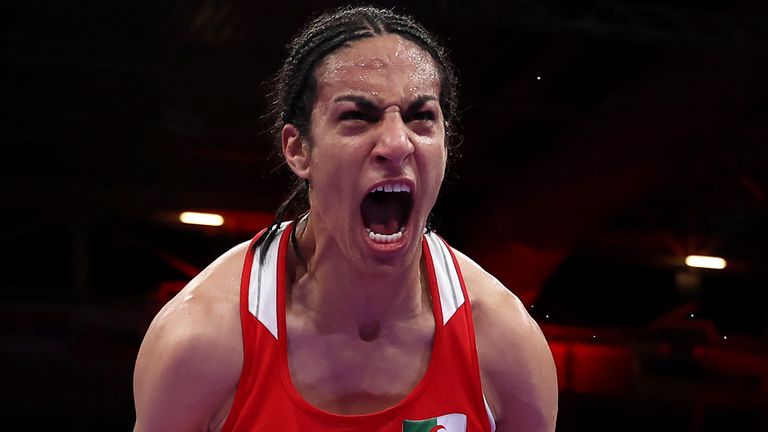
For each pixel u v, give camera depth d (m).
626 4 8.78
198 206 11.86
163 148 11.05
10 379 8.67
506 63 10.01
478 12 8.34
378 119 1.64
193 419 1.78
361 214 1.68
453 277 1.89
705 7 9.41
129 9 8.78
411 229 1.70
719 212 12.78
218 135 10.79
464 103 10.58
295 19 8.74
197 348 1.74
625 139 10.69
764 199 11.68
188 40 9.26
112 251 12.22
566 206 11.46
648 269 13.78
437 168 1.67
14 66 9.52
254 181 11.80
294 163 1.79
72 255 11.42
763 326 13.02
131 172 11.52
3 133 10.63
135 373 1.84
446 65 1.82
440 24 8.82
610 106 10.50
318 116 1.69
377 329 1.81
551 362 1.94
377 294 1.75
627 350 9.20
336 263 1.74
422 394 1.78
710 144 10.84
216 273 1.86
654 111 10.29
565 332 9.60
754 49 8.88
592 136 10.90
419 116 1.66
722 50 8.91
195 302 1.80
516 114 10.91
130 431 8.64
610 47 9.49
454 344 1.81
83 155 11.26
